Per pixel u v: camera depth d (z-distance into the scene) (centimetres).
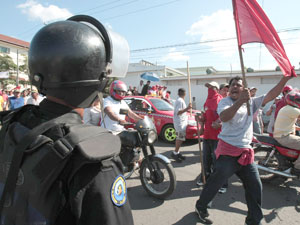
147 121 296
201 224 245
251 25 201
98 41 76
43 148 62
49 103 76
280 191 340
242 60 198
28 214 60
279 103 464
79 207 59
